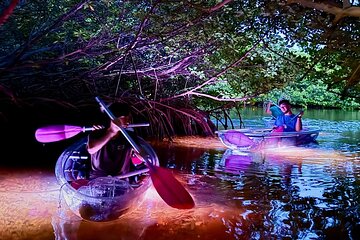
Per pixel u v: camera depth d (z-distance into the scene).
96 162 4.05
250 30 5.79
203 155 7.09
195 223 3.48
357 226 3.42
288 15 4.90
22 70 7.53
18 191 4.49
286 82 8.60
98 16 7.71
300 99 18.91
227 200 4.17
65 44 7.57
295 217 3.64
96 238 3.14
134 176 4.27
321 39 4.61
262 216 3.66
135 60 9.09
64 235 3.19
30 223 3.45
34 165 6.03
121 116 4.05
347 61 4.61
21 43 7.77
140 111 8.90
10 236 3.14
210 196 4.32
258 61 8.35
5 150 7.19
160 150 7.61
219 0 5.48
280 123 8.72
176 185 3.86
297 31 5.17
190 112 10.24
